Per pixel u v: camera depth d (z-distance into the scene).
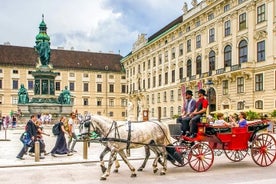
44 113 42.59
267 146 14.05
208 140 12.66
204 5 51.34
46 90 44.31
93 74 92.81
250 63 39.81
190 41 55.53
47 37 44.97
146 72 75.56
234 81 43.09
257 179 11.21
